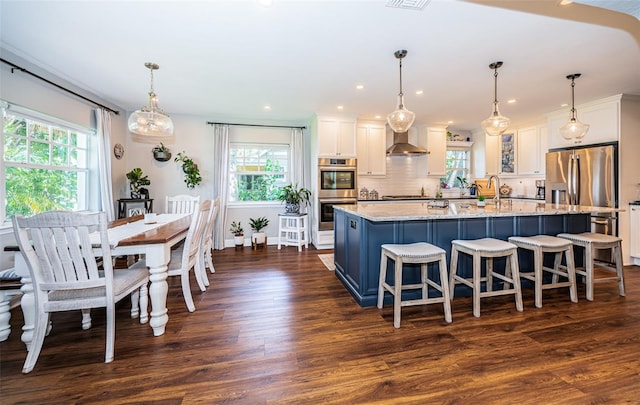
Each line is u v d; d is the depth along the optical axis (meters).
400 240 2.67
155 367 1.73
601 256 3.80
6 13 2.02
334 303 2.69
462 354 1.84
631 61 2.81
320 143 4.92
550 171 4.44
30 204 2.96
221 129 5.05
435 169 5.82
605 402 1.42
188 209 4.12
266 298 2.81
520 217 2.95
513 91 3.70
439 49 2.57
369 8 1.97
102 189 3.79
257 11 2.01
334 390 1.53
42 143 3.10
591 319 2.30
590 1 1.95
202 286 2.97
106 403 1.44
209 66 2.94
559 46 2.51
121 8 1.97
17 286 1.92
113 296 1.81
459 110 4.66
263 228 5.42
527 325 2.21
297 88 3.62
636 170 3.84
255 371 1.69
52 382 1.59
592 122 4.09
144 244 2.05
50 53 2.64
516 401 1.44
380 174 5.49
